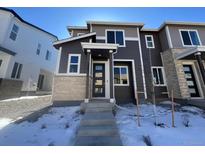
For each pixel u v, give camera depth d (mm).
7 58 8688
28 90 10773
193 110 5781
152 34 9766
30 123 4262
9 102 7395
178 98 7355
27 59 10719
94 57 7176
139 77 8023
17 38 9562
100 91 6910
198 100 6477
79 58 6930
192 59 7762
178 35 8633
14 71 9344
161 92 8328
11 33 9008
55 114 5047
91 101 5547
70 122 4227
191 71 8023
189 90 7656
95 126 3334
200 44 8484
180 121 4344
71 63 6848
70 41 7168
